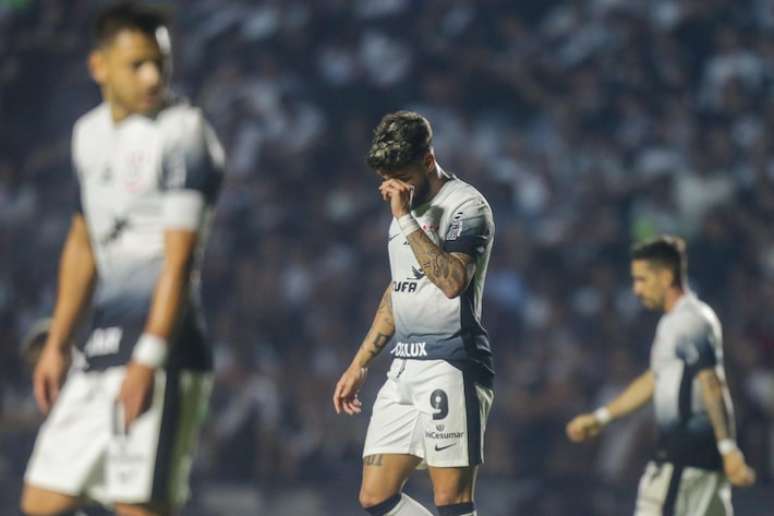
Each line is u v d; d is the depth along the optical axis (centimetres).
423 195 1645
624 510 3603
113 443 1216
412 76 5728
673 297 2019
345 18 5956
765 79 5362
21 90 6041
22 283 5406
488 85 5644
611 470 3928
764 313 4416
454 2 5844
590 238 4953
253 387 4328
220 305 5253
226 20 6144
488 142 5466
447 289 1565
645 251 2020
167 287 1206
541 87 5594
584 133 5366
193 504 3731
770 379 4088
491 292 4847
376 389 4553
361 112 5712
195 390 1255
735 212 4897
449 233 1622
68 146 5941
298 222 5419
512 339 4747
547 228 5062
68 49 6150
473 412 1636
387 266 5116
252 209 5491
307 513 3678
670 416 1991
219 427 4288
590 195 5075
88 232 1326
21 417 4231
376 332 1728
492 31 5819
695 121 5294
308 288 5128
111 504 1247
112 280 1247
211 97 5928
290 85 5853
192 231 1223
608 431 4003
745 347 4188
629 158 5222
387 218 5334
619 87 5462
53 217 5725
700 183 4991
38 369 1345
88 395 1236
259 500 3891
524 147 5344
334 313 4994
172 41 6178
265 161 5641
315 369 4719
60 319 1345
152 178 1231
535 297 4809
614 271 4841
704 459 1975
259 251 5309
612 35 5588
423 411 1642
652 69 5475
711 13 5522
